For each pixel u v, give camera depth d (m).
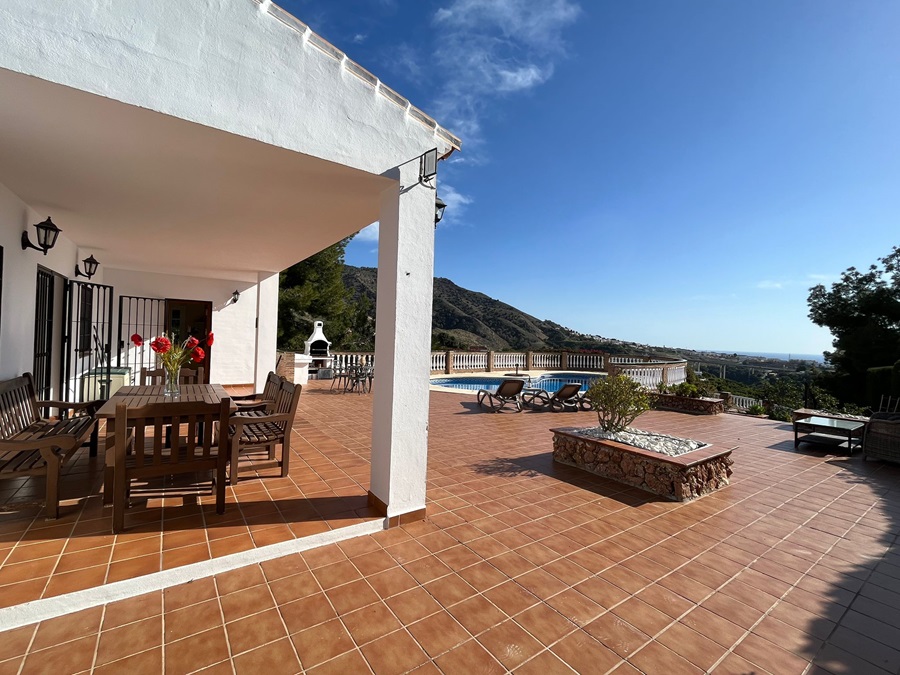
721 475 4.70
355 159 3.00
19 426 3.68
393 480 3.22
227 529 2.90
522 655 1.89
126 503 3.17
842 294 17.44
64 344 5.88
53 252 5.21
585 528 3.36
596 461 4.91
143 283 9.27
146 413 2.83
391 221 3.29
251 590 2.33
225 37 2.47
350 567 2.62
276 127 2.66
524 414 9.27
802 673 1.83
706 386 16.41
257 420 3.91
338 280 23.44
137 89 2.20
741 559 2.93
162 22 2.27
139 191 3.81
